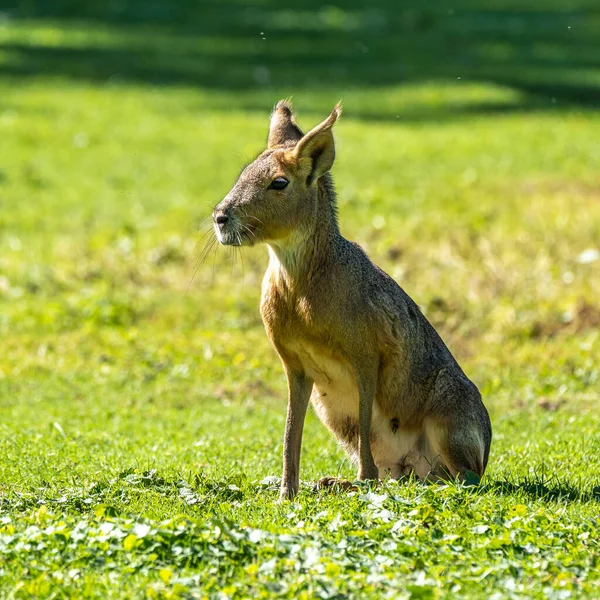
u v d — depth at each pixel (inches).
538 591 242.7
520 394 529.7
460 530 283.0
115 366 584.4
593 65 1430.9
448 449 357.7
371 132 1113.4
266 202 330.6
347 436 368.5
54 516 290.5
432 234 770.2
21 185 940.0
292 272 336.2
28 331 631.8
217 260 737.6
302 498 325.4
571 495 337.1
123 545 263.4
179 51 1467.8
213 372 575.2
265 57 1449.3
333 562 253.8
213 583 245.6
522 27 1642.5
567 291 652.7
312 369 348.2
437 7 1774.1
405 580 247.3
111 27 1587.1
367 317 338.6
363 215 826.8
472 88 1301.7
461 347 602.5
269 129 370.6
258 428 467.5
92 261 743.1
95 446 411.2
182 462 384.8
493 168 978.1
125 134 1109.1
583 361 565.3
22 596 239.3
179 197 907.4
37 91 1258.0
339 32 1589.6
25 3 1691.7
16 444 406.6
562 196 860.6
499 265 692.7
